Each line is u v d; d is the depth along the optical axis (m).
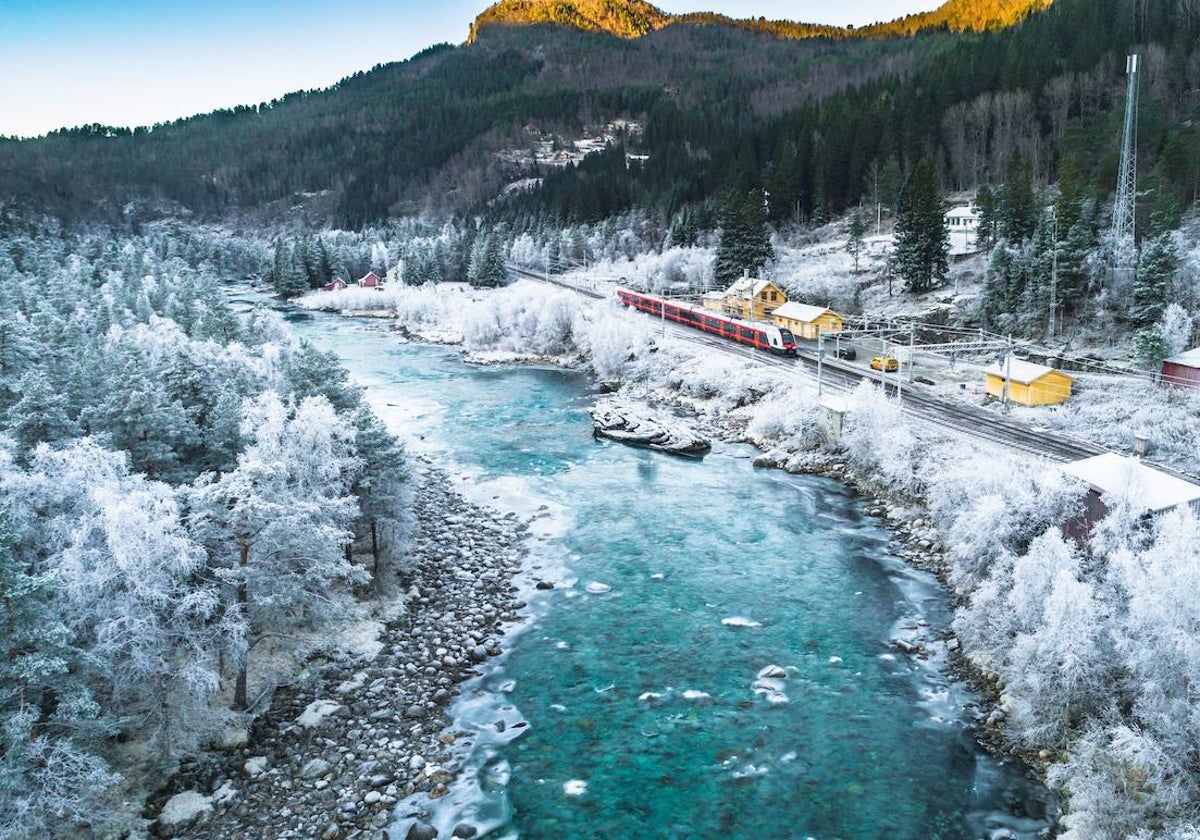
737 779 23.91
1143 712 21.75
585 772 24.30
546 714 27.31
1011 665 27.69
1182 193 88.25
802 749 25.27
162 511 24.36
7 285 89.69
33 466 27.28
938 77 151.88
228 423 34.69
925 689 28.42
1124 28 139.38
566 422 66.75
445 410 70.88
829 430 53.97
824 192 128.62
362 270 182.50
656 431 59.53
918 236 89.44
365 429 35.97
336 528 29.14
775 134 158.50
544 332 97.12
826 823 22.05
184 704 25.59
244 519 26.02
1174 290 64.38
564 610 34.72
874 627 32.91
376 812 22.50
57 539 24.55
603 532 43.19
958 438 48.62
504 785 23.70
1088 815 21.06
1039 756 24.30
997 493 35.88
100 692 24.92
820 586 36.62
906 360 69.75
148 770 23.66
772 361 73.50
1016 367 57.72
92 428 34.88
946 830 21.70
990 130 133.88
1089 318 71.12
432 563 38.84
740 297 98.81
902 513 43.94
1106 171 88.94
